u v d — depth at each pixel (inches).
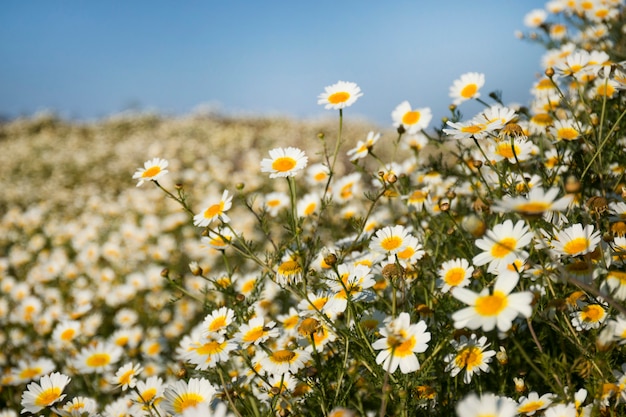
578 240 18.8
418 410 20.6
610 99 27.0
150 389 22.9
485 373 21.8
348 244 27.2
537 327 22.1
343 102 25.3
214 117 180.1
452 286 21.9
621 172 24.2
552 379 19.8
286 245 25.1
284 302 29.8
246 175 84.4
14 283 53.5
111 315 46.5
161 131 161.9
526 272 20.0
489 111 22.1
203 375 23.6
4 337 44.1
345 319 22.1
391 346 18.2
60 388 22.2
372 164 53.4
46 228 74.4
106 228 72.1
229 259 53.8
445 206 22.6
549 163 25.7
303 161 24.5
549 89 29.3
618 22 33.9
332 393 21.7
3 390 35.0
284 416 20.8
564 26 35.4
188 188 84.9
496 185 25.4
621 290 18.2
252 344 22.1
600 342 16.6
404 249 22.6
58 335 35.1
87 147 147.7
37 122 182.5
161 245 57.7
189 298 43.1
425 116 28.0
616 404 17.4
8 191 104.5
